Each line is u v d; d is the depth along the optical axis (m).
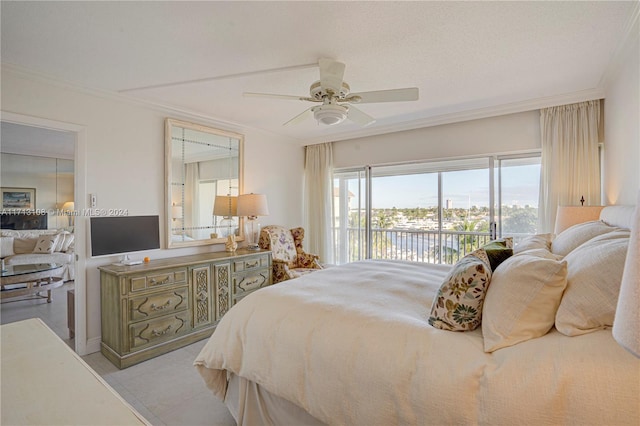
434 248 4.53
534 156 3.56
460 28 1.94
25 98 2.48
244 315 1.79
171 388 2.28
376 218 5.01
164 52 2.21
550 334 1.17
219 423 1.91
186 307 2.97
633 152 2.09
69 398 0.75
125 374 2.46
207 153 3.80
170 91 2.94
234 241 3.83
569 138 3.14
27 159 6.16
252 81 2.73
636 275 0.55
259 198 3.96
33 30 1.92
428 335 1.31
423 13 1.79
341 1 1.68
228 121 3.94
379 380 1.24
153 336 2.73
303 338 1.50
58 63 2.36
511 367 1.07
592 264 1.18
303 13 1.78
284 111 3.57
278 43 2.10
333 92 2.28
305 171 5.23
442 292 1.40
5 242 5.22
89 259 2.81
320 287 2.05
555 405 0.96
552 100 3.17
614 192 2.59
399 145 4.32
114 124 2.99
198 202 3.69
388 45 2.14
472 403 1.06
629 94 2.15
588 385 0.95
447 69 2.52
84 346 2.76
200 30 1.94
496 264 1.73
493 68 2.51
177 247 3.43
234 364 1.72
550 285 1.19
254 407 1.73
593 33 2.00
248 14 1.78
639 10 1.75
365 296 1.85
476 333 1.34
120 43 2.09
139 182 3.16
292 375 1.47
